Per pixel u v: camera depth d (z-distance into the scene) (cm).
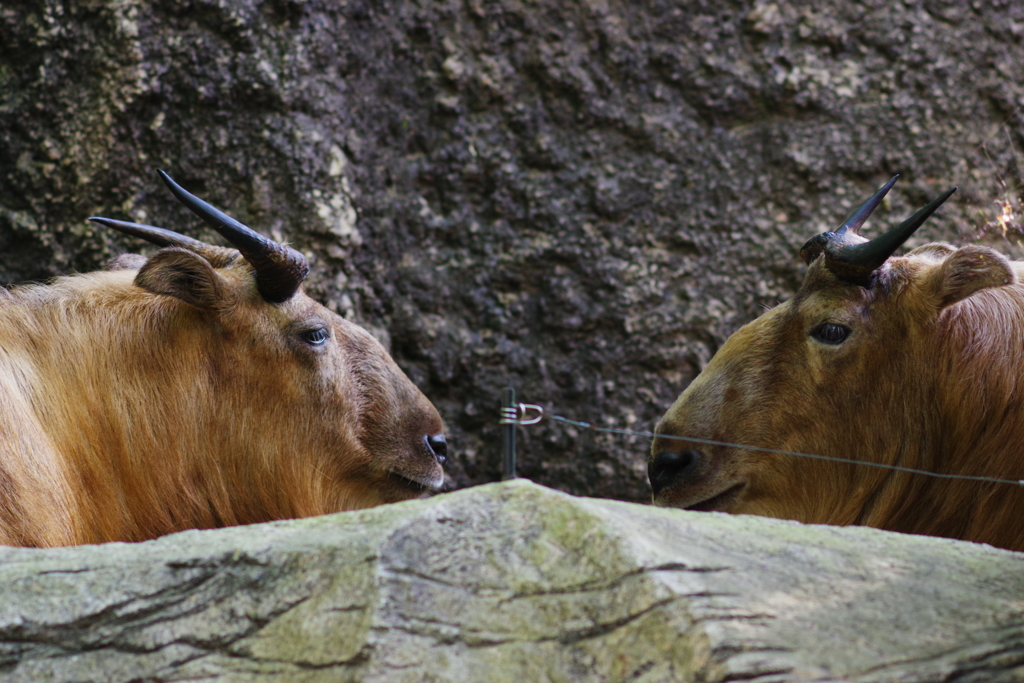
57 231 2234
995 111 2625
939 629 648
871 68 2580
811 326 1541
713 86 2558
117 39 2266
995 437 1462
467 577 688
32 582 732
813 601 679
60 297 1588
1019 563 778
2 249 2238
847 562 751
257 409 1625
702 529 784
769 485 1553
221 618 689
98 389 1530
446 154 2495
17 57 2284
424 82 2519
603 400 2434
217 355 1608
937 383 1492
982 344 1483
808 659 602
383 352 1769
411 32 2531
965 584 725
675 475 1580
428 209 2478
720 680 585
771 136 2544
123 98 2248
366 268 2405
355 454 1697
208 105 2294
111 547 801
